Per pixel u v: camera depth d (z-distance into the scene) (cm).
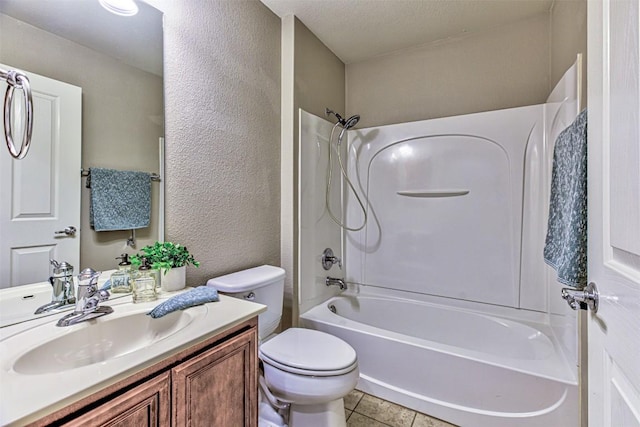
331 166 232
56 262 98
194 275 142
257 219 179
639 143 52
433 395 157
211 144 150
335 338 154
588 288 76
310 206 208
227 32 158
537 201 185
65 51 101
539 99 197
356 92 259
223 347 92
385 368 170
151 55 125
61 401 57
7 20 88
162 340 81
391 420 156
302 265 200
